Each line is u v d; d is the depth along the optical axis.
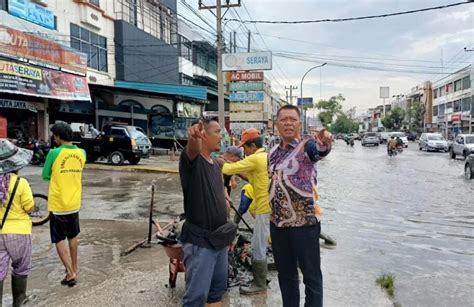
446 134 62.00
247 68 21.97
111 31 27.61
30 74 16.70
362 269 5.62
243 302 4.41
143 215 9.13
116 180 15.35
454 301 4.58
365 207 10.49
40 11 20.73
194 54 39.38
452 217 9.30
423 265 5.87
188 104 31.88
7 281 5.04
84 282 4.95
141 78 29.97
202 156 3.31
